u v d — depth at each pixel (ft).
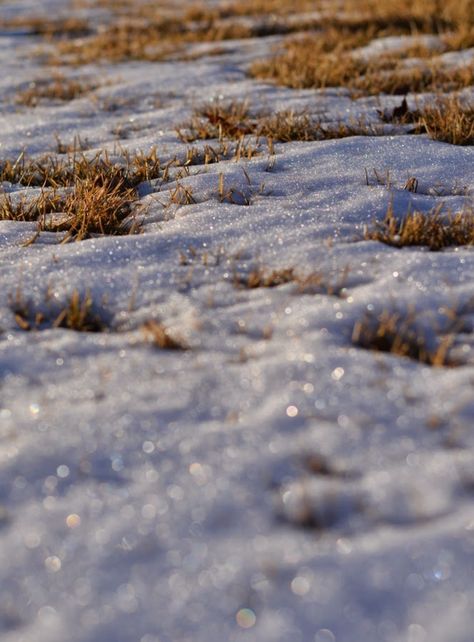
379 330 5.62
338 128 8.63
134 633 4.21
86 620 4.30
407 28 15.23
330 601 4.33
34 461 4.94
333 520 4.71
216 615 4.29
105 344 5.66
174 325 5.78
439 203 7.02
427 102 9.17
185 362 5.48
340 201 7.07
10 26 19.88
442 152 7.82
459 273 6.07
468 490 4.78
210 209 7.06
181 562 4.57
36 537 4.66
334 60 11.97
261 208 7.01
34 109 10.68
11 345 5.67
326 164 7.73
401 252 6.34
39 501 4.80
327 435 5.02
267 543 4.62
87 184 7.40
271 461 4.91
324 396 5.22
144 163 7.86
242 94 10.49
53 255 6.42
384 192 7.12
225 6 20.86
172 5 23.00
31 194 7.61
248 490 4.81
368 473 4.87
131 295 6.05
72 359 5.56
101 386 5.35
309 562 4.54
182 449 4.98
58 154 8.55
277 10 19.66
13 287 6.13
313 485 4.81
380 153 7.87
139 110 10.25
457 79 10.21
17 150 8.68
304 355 5.46
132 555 4.60
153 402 5.22
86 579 4.53
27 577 4.54
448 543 4.57
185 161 8.13
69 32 18.88
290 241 6.52
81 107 10.58
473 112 8.61
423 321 5.72
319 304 5.85
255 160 7.91
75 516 4.73
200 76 12.18
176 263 6.33
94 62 14.48
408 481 4.83
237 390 5.28
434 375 5.34
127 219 7.12
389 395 5.22
